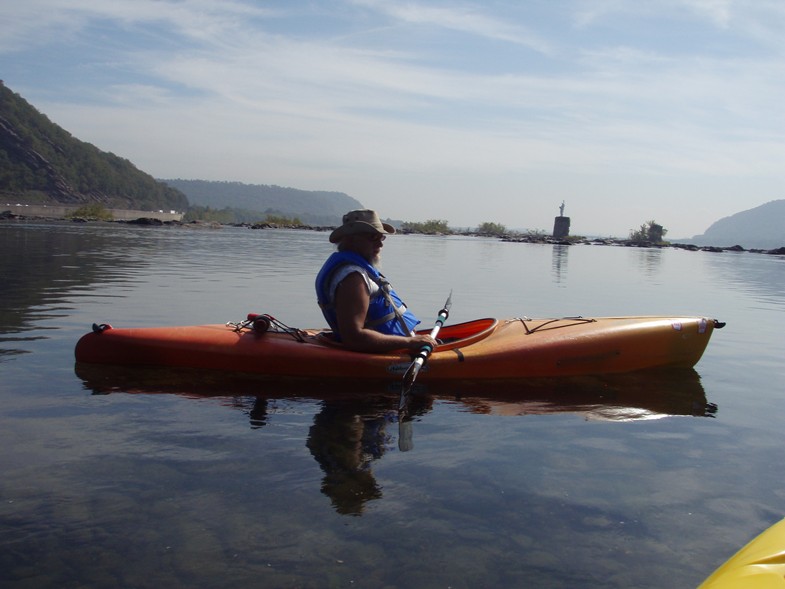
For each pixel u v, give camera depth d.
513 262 17.94
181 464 2.79
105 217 55.62
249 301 7.91
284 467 2.78
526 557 2.09
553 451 3.08
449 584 1.93
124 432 3.19
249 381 4.25
